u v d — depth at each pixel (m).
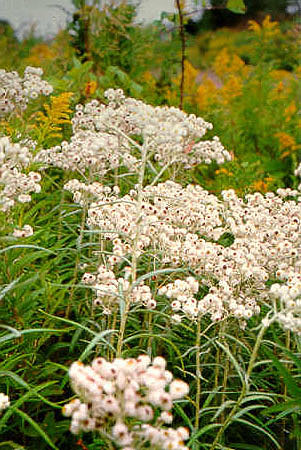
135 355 3.47
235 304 2.99
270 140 9.02
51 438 2.89
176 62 8.71
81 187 3.87
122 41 8.41
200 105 8.92
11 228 3.01
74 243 4.01
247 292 3.34
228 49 12.88
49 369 2.98
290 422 3.45
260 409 3.50
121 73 7.40
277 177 7.76
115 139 4.25
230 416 2.66
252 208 4.21
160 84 9.32
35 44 7.81
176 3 6.60
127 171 5.52
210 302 2.88
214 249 3.44
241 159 7.74
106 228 3.44
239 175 6.40
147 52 8.68
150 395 1.80
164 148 4.41
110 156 4.33
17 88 4.42
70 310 3.75
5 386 3.11
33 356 3.13
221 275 3.29
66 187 3.89
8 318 3.01
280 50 10.98
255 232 3.77
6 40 6.97
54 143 5.75
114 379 1.95
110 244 4.07
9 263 3.02
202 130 4.80
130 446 1.88
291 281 2.98
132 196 4.12
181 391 1.85
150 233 3.49
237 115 9.70
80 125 4.93
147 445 2.14
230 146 8.05
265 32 10.70
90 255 4.07
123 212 3.56
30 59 7.11
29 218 3.90
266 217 4.04
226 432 3.38
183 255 3.40
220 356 3.47
